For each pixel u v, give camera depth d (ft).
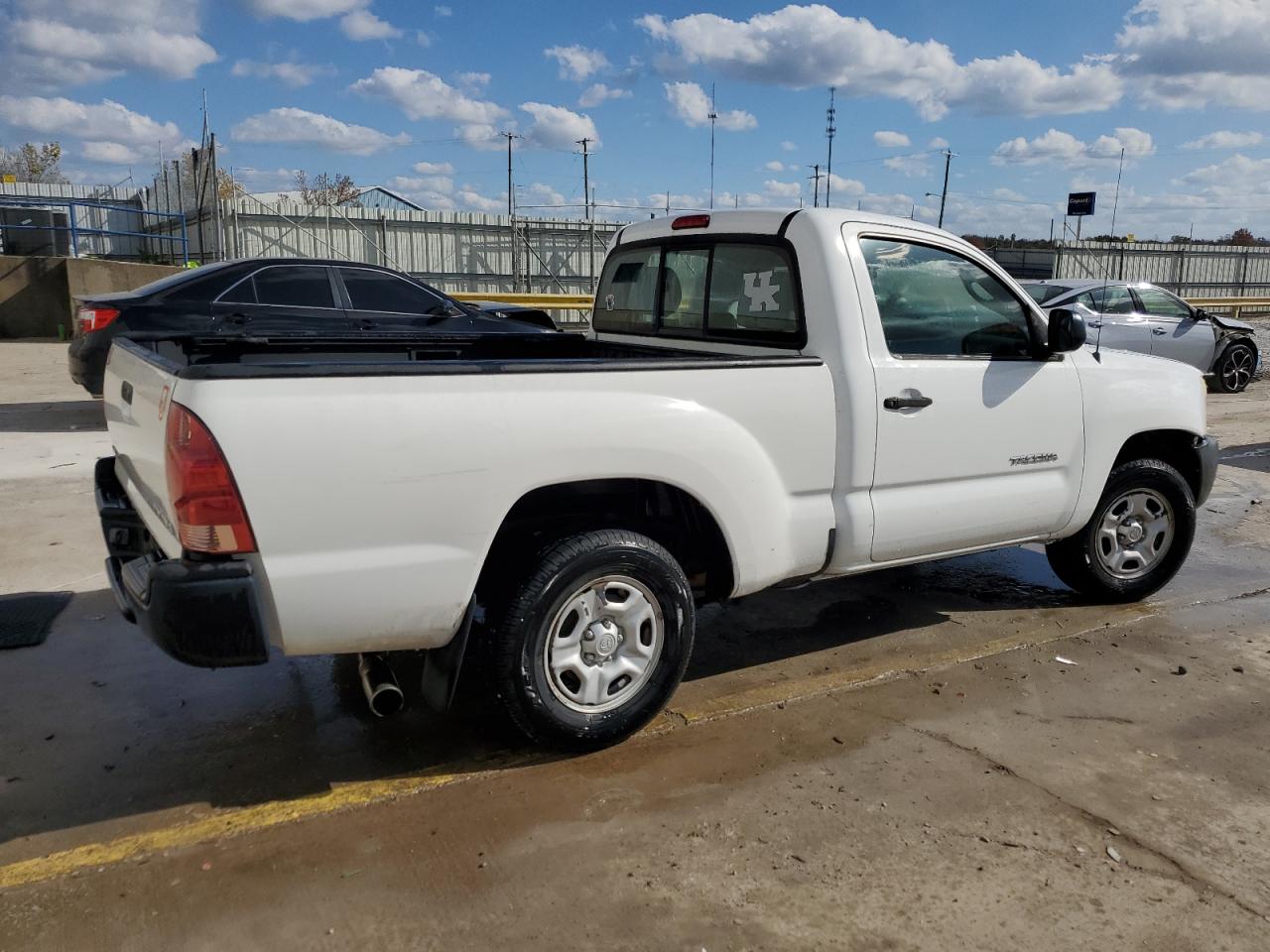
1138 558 17.25
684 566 12.80
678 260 15.39
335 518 9.62
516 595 10.90
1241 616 17.02
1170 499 17.11
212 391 9.10
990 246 124.26
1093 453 15.65
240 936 8.54
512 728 11.54
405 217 84.53
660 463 11.31
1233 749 12.14
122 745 11.93
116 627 15.51
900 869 9.58
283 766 11.46
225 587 9.18
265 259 28.94
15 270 57.21
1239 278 122.21
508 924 8.73
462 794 10.86
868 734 12.40
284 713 12.82
